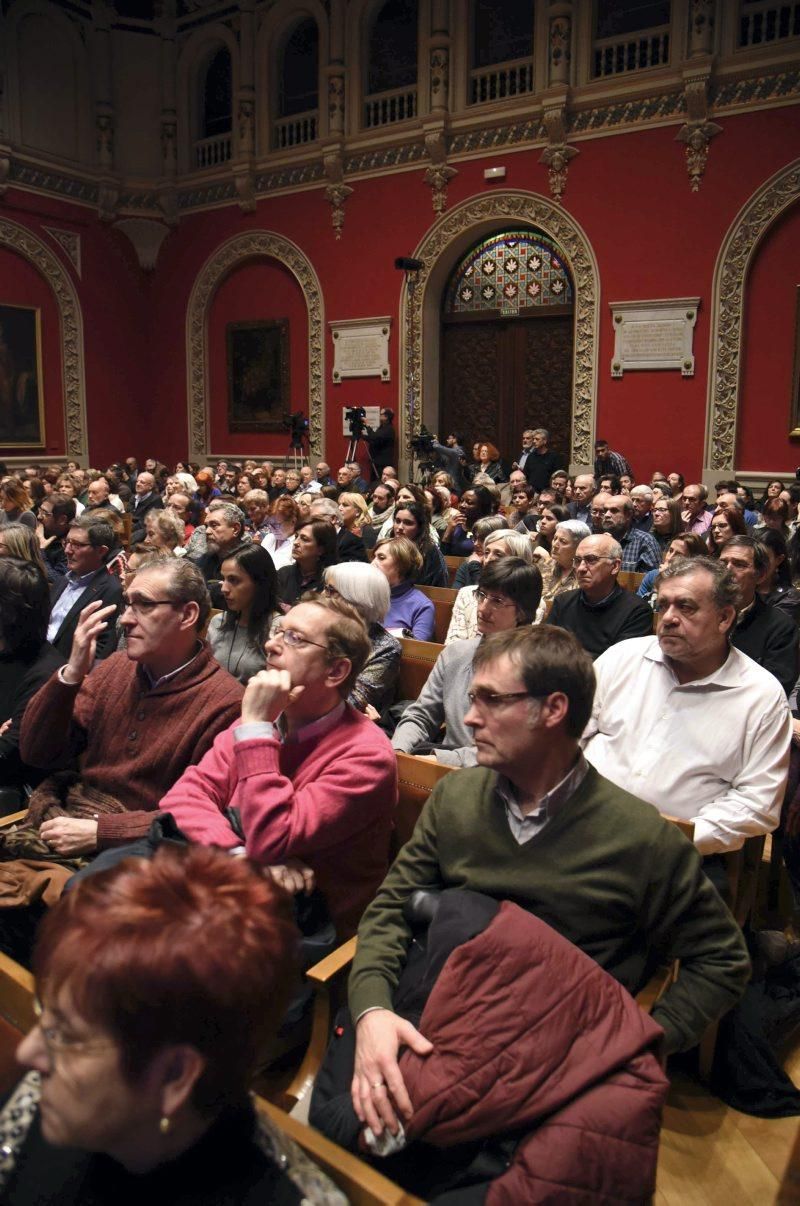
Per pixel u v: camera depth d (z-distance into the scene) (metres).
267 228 14.24
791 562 4.96
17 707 3.02
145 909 0.82
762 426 10.60
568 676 1.68
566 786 1.73
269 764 1.97
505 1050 1.35
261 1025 0.85
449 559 7.31
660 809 2.47
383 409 12.88
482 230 12.42
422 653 3.92
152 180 15.28
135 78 14.96
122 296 15.61
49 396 14.89
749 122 10.09
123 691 2.56
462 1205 1.27
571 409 12.02
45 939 0.83
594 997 1.39
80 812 2.42
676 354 10.91
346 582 3.54
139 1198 0.92
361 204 13.17
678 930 1.73
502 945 1.43
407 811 2.41
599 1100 1.30
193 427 15.69
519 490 9.38
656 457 11.24
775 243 10.23
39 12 13.89
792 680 3.56
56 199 14.52
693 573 2.45
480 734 1.72
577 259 11.46
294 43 13.81
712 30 10.11
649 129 10.74
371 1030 1.51
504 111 11.59
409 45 12.59
